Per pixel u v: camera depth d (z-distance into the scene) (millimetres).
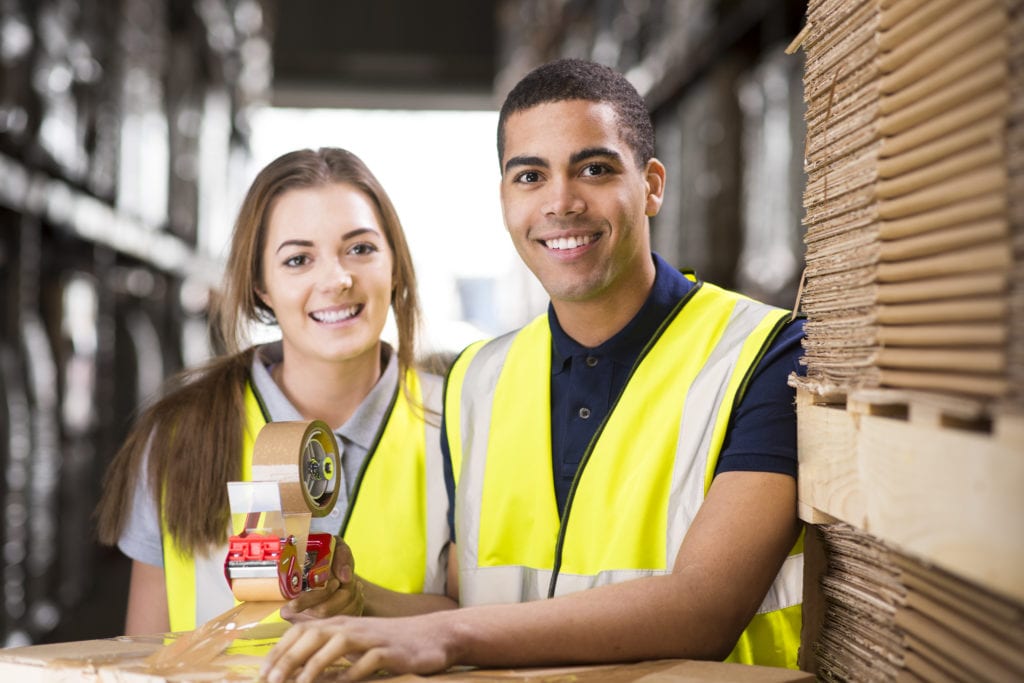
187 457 1871
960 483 889
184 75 8273
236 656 1260
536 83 1596
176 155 8102
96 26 5305
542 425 1724
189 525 1834
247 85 12242
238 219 1976
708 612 1340
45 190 4375
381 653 1146
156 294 8070
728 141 5410
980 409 872
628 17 7164
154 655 1255
